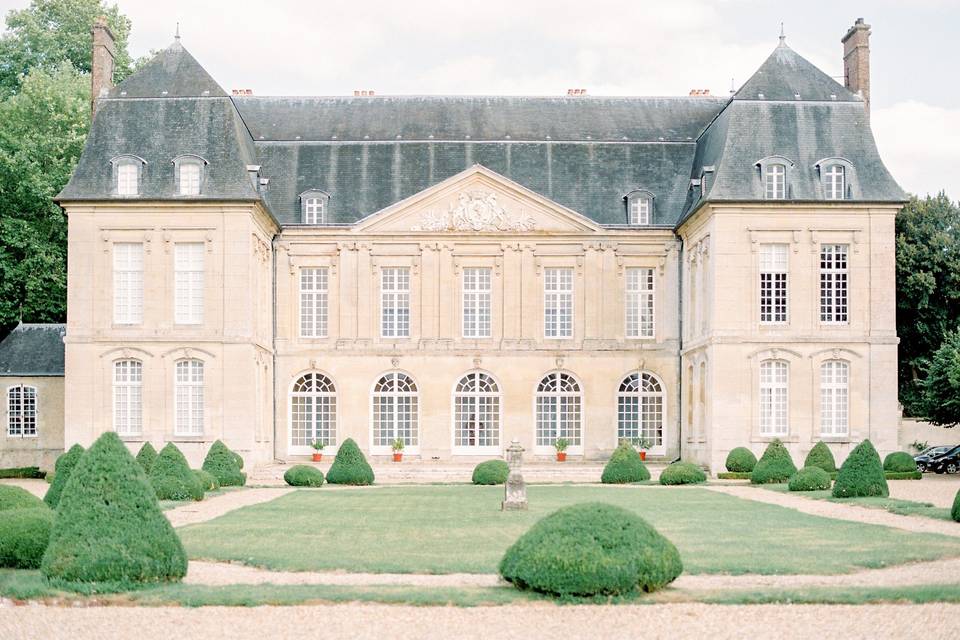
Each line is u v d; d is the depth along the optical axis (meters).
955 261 60.56
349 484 46.44
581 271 58.00
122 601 19.81
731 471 49.44
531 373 57.84
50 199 62.88
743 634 17.61
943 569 23.00
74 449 35.72
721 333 51.50
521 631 17.80
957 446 56.59
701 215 53.66
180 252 52.62
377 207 58.78
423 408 57.53
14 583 20.84
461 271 58.00
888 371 52.09
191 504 36.72
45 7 79.00
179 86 54.62
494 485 46.03
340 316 57.78
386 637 17.52
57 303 64.75
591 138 61.03
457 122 61.53
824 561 23.83
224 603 19.64
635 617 18.61
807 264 52.06
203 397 51.97
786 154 52.81
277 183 59.09
